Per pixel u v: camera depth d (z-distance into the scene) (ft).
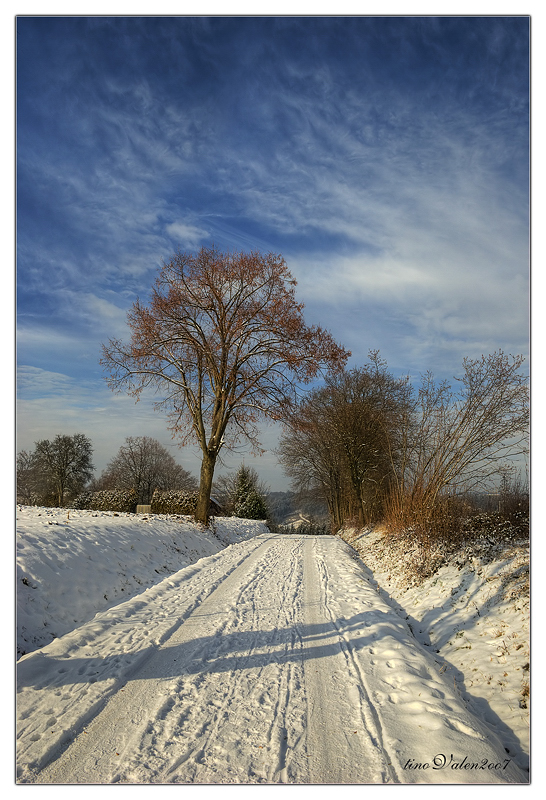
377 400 91.81
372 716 15.14
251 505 138.41
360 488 85.20
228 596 31.30
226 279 66.59
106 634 22.81
